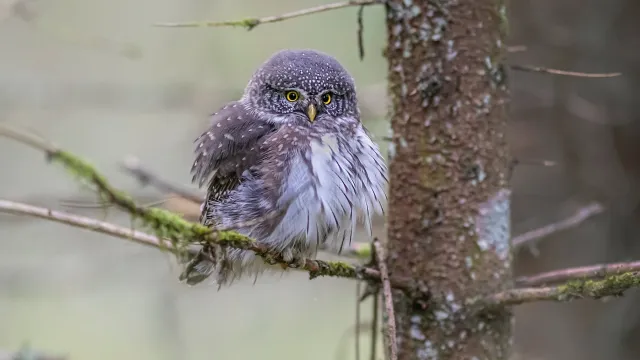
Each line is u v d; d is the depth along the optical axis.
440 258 7.05
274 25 14.43
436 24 6.90
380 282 7.12
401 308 7.23
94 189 5.07
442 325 7.04
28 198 8.34
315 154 8.06
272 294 14.21
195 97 12.34
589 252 11.87
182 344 11.93
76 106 12.59
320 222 7.95
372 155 8.54
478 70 6.92
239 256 8.02
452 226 7.02
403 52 7.06
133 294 14.27
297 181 7.93
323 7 6.84
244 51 14.43
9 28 14.72
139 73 15.00
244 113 8.86
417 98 7.02
